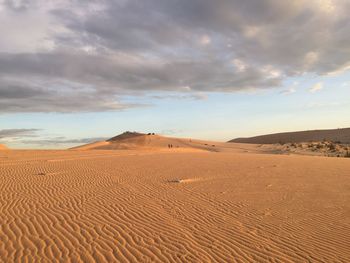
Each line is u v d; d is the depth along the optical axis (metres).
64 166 20.69
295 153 57.69
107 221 9.29
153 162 24.12
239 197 12.36
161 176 17.05
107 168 20.08
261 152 66.44
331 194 12.91
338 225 9.09
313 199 12.07
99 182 15.06
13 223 8.98
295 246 7.62
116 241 7.84
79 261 6.77
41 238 7.95
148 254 7.14
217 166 21.77
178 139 101.19
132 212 10.21
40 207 10.58
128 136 103.19
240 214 10.13
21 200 11.43
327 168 20.91
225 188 14.02
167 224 9.12
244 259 6.93
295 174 18.12
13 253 7.08
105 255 7.07
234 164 23.19
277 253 7.24
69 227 8.74
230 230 8.66
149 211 10.35
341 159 28.67
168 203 11.38
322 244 7.75
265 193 13.07
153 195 12.55
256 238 8.11
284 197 12.39
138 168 20.27
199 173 18.25
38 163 22.38
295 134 110.94
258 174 18.03
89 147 81.06
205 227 8.90
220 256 7.07
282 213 10.24
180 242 7.82
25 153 35.84
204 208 10.78
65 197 12.00
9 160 25.16
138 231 8.53
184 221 9.41
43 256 6.96
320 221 9.45
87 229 8.62
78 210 10.33
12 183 14.43
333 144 63.25
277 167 21.34
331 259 6.94
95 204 11.09
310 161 26.05
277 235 8.32
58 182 14.90
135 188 13.80
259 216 9.92
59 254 7.08
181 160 26.20
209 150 78.12
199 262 6.78
